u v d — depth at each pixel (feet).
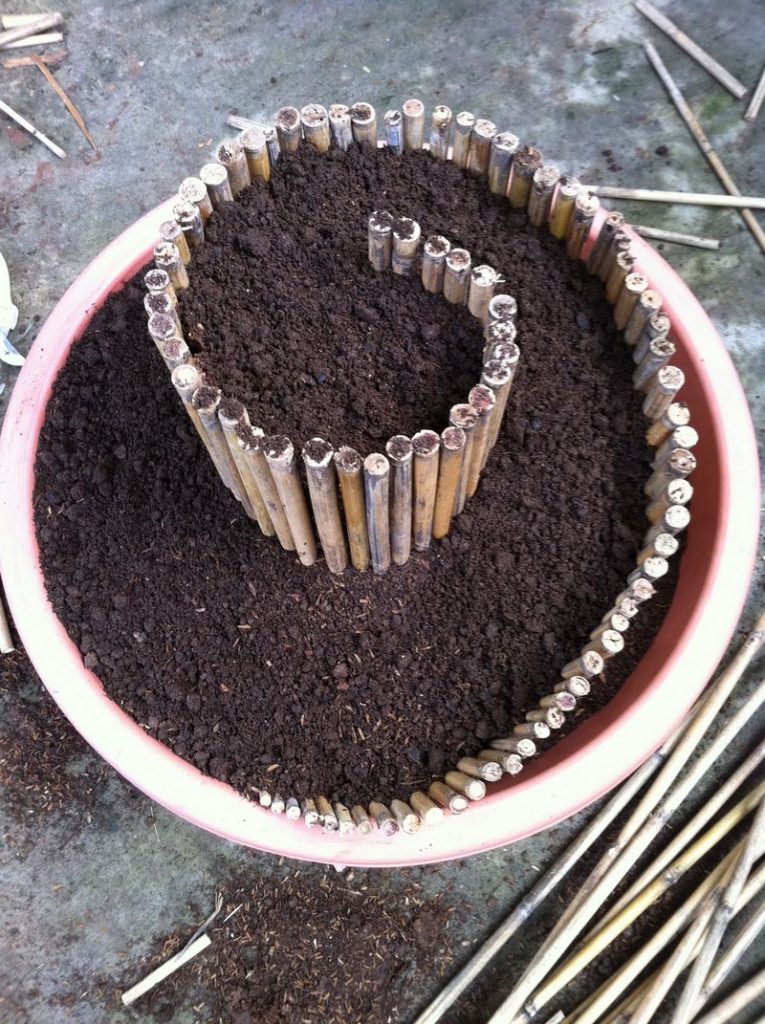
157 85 4.19
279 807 2.28
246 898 2.93
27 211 3.95
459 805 2.18
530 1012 2.66
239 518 2.52
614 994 2.64
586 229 2.51
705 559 2.37
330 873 2.95
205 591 2.50
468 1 4.29
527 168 2.47
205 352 2.33
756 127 3.91
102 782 3.06
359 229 2.49
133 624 2.50
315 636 2.45
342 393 2.31
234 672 2.45
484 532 2.47
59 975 2.87
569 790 2.23
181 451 2.55
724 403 2.49
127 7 4.34
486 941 2.82
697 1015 2.66
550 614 2.42
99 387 2.64
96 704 2.41
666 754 2.86
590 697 2.37
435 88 4.09
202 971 2.85
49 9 4.37
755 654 3.06
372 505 2.08
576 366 2.55
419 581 2.46
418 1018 2.75
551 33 4.18
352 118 2.52
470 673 2.40
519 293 2.57
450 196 2.60
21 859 2.99
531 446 2.50
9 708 3.12
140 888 2.95
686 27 4.14
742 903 2.66
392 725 2.40
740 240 3.70
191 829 3.02
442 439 2.01
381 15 4.27
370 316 2.37
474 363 2.33
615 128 3.95
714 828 2.80
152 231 2.75
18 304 3.78
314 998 2.81
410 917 2.88
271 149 2.50
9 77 4.22
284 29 4.27
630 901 2.76
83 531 2.57
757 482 2.41
